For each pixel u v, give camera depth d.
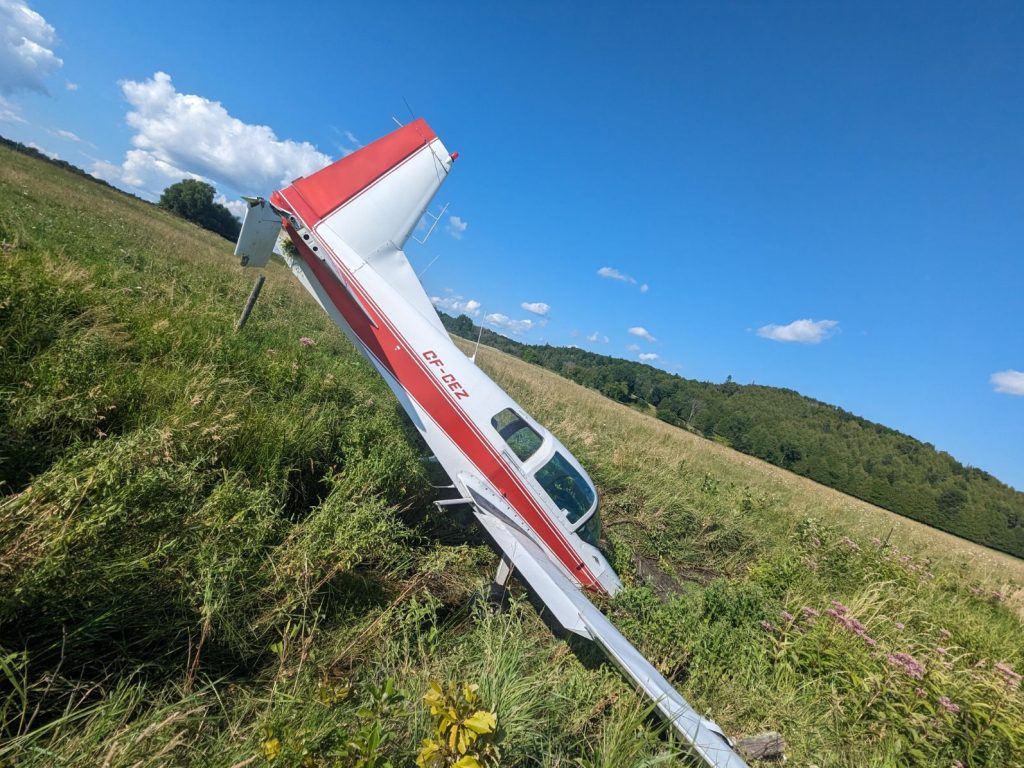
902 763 4.27
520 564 4.43
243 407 5.04
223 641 2.91
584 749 3.14
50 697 2.34
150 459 2.92
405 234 6.74
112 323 5.70
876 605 6.88
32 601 2.27
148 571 2.82
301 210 6.34
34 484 2.61
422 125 7.00
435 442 5.95
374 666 3.24
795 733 4.23
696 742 3.02
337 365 8.98
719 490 13.04
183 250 17.33
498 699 2.94
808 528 10.34
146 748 2.08
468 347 16.17
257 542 3.41
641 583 6.95
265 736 2.10
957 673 5.32
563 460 5.88
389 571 4.35
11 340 4.57
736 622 5.54
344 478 4.76
